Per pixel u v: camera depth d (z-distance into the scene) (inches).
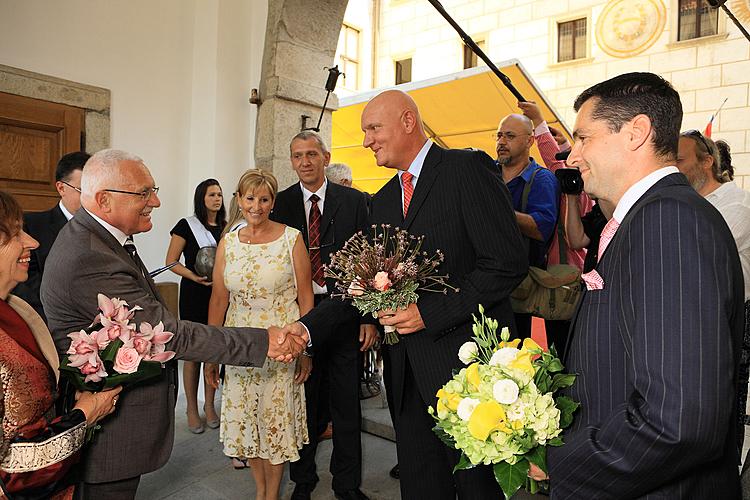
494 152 287.7
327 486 106.8
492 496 66.1
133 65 150.0
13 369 46.3
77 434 50.8
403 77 616.1
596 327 38.5
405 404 72.5
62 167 90.7
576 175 92.2
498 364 41.2
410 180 72.6
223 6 156.2
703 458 31.0
